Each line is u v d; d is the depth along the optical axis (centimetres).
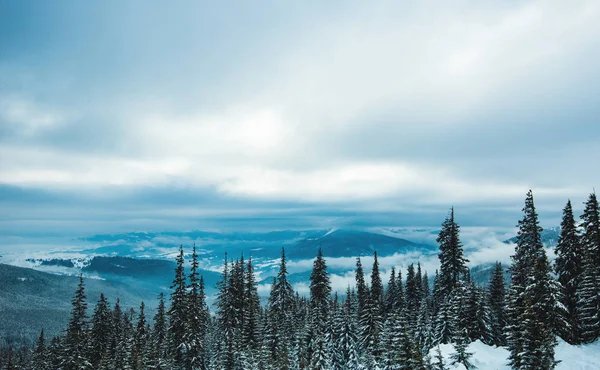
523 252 4684
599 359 3284
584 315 4194
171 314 5662
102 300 7050
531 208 4641
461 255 5472
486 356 3900
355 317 6838
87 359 6122
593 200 4456
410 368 3409
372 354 5259
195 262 5875
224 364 5647
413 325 6197
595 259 4403
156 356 6544
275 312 7469
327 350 5638
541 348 2975
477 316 5050
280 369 5578
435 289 6944
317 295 7012
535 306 3709
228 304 6600
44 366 7781
